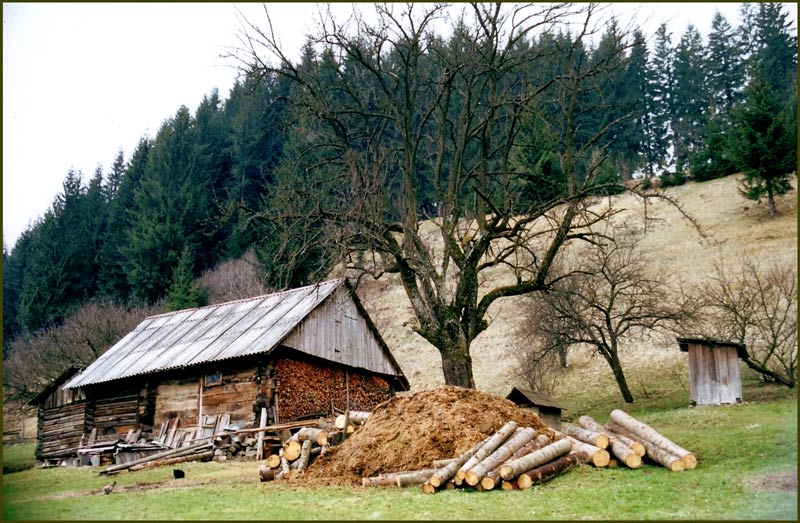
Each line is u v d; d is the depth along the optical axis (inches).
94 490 713.0
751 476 574.9
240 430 949.2
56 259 2453.2
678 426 897.5
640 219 2217.0
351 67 1176.8
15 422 1850.4
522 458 600.4
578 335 1450.5
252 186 2492.6
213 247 2539.4
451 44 1127.6
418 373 1755.7
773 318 1215.6
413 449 645.9
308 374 1125.7
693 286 1620.3
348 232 1016.9
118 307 2252.7
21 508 591.5
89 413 1219.2
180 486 696.4
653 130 3213.6
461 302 1066.1
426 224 2442.2
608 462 660.7
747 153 1962.4
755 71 2118.6
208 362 1066.1
